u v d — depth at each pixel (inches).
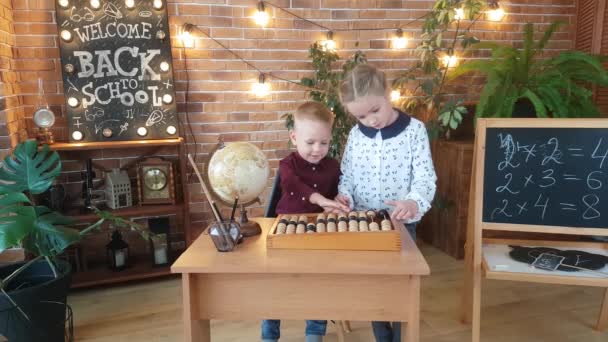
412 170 63.1
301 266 44.9
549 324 85.1
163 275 109.3
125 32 103.4
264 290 48.9
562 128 72.0
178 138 107.8
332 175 66.1
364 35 125.1
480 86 135.9
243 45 116.6
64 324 77.4
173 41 111.4
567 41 139.0
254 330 84.5
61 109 105.8
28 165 71.7
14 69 98.4
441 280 105.5
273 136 123.1
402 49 128.3
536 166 73.4
